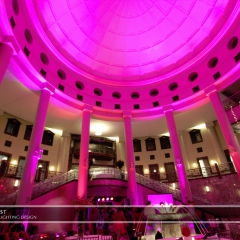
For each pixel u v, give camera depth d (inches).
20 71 417.7
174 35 629.9
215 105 503.8
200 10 552.7
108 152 770.8
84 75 636.7
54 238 334.6
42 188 452.4
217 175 558.3
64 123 662.5
